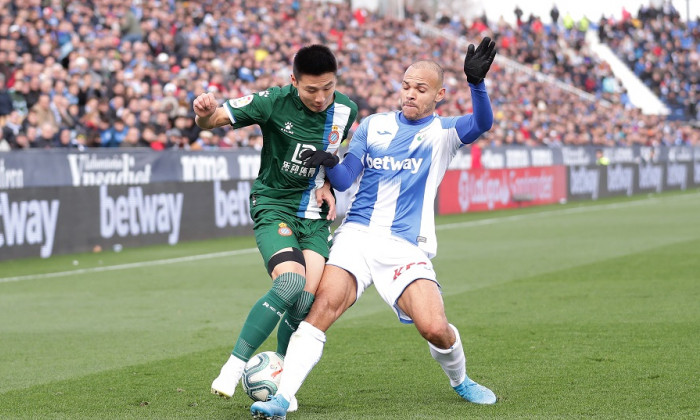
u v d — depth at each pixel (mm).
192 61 68375
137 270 40031
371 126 17344
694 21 154750
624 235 52844
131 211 48938
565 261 41094
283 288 15656
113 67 58375
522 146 82188
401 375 19812
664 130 120750
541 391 17891
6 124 46750
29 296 32906
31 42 56750
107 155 47656
